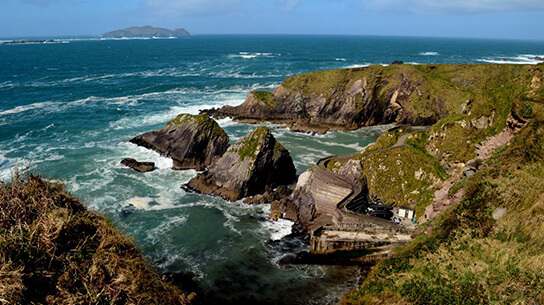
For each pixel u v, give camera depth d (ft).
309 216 134.41
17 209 40.50
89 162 181.88
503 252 73.26
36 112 269.23
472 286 69.46
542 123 104.17
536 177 85.81
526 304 60.95
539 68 143.54
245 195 152.15
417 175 141.28
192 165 183.11
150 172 175.32
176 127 191.31
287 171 168.86
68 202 46.93
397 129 173.27
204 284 98.84
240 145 158.81
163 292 44.93
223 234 124.67
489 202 85.97
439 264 78.07
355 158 152.87
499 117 139.33
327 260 110.32
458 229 84.84
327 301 91.20
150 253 112.57
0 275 33.35
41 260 37.14
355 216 123.34
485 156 121.80
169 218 134.00
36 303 34.24
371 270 95.04
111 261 41.39
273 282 99.50
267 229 128.67
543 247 70.18
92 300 36.83
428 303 70.79
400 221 124.88
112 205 140.87
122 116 270.67
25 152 191.31
